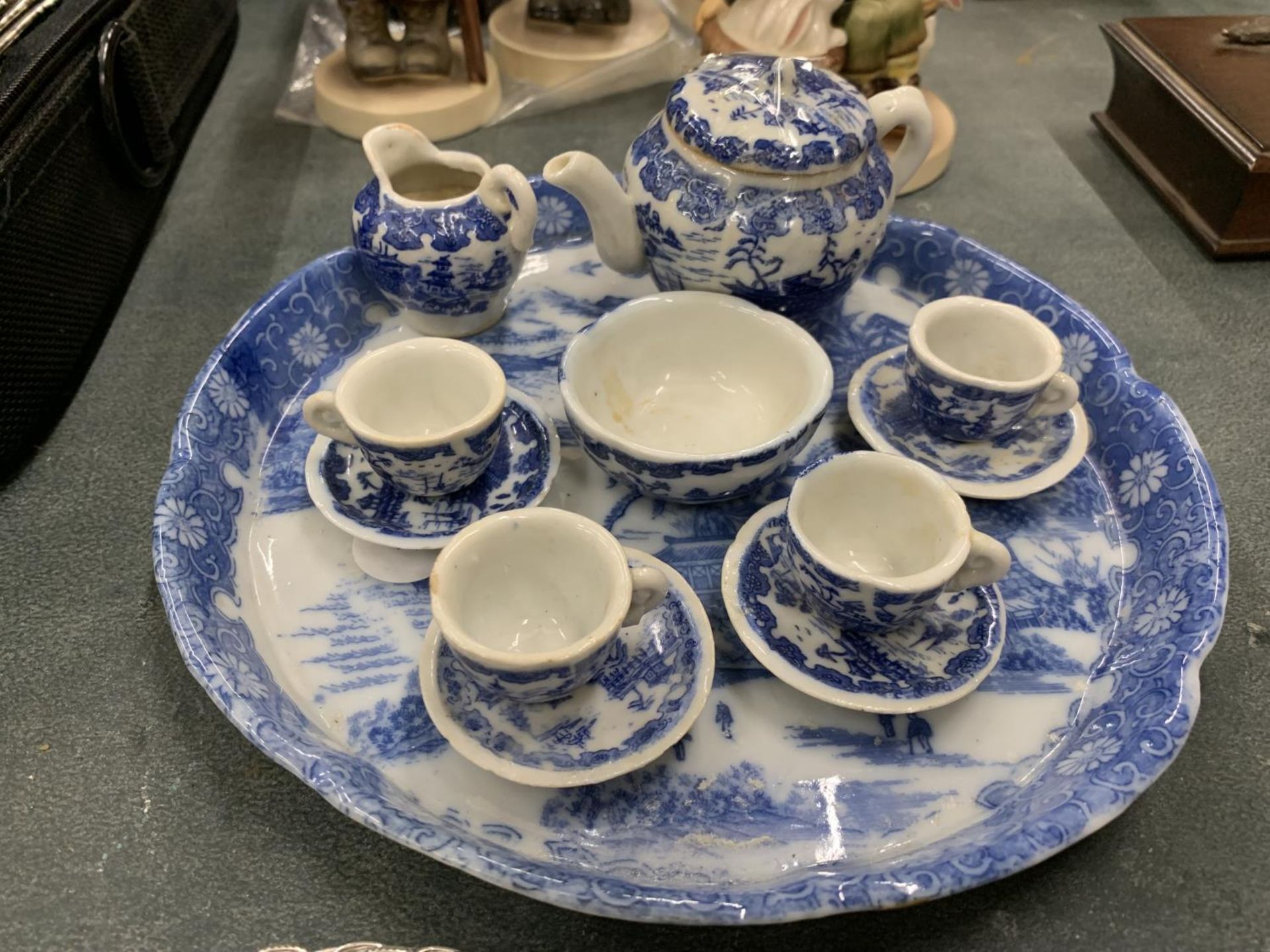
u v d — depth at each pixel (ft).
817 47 3.35
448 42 4.07
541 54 4.25
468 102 4.05
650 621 1.88
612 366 2.28
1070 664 1.94
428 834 1.51
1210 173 3.41
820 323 2.77
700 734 1.83
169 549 1.94
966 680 1.77
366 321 2.75
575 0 4.29
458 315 2.60
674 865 1.65
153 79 3.49
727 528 2.21
